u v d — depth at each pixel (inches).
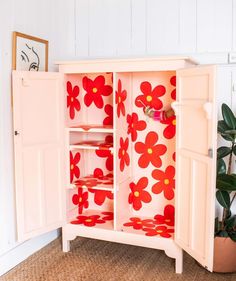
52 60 120.0
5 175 100.3
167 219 116.7
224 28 109.4
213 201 82.9
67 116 111.7
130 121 117.0
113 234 105.9
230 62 108.3
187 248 93.4
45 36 115.7
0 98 97.6
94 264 104.5
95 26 123.6
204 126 85.1
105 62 102.1
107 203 125.0
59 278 96.3
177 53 114.7
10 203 102.3
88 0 123.6
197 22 112.0
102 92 120.5
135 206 121.1
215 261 97.7
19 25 103.6
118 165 106.9
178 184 97.6
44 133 105.0
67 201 112.6
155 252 112.9
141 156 118.7
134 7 118.3
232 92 110.0
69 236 111.7
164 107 114.3
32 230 103.3
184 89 93.4
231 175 92.9
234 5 108.0
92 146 108.6
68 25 126.0
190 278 96.2
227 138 97.7
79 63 105.0
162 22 115.6
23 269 101.4
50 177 107.6
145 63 98.6
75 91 116.9
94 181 115.8
